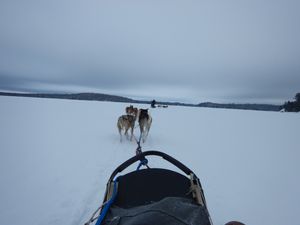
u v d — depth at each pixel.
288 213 3.41
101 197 3.58
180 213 1.75
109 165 5.11
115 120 13.43
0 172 4.46
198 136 9.57
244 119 19.55
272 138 9.77
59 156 5.65
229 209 3.44
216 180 4.53
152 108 31.36
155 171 2.49
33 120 11.41
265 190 4.19
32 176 4.33
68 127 10.09
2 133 7.93
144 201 2.26
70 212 3.14
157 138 8.83
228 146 7.74
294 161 6.14
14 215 3.02
